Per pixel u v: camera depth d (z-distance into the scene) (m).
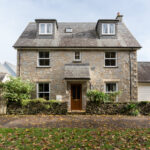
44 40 14.37
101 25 14.68
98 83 13.58
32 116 10.30
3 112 11.50
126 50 13.95
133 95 13.59
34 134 6.33
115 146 5.14
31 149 4.90
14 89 11.53
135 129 7.04
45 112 11.24
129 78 13.73
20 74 13.63
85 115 10.80
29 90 12.53
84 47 13.59
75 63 13.70
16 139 5.78
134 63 13.84
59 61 13.81
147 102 11.24
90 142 5.48
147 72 16.97
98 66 13.77
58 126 7.55
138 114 10.93
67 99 13.09
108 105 11.30
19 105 11.34
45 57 14.07
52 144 5.29
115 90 13.78
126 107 11.16
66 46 13.59
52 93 13.48
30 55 13.82
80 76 12.46
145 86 15.74
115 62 14.02
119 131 6.72
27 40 14.28
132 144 5.30
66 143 5.38
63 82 13.58
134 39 14.69
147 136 6.07
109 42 14.18
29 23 16.92
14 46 13.45
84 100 13.19
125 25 16.95
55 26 14.86
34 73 13.66
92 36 15.08
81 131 6.70
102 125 7.72
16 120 8.89
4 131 6.69
